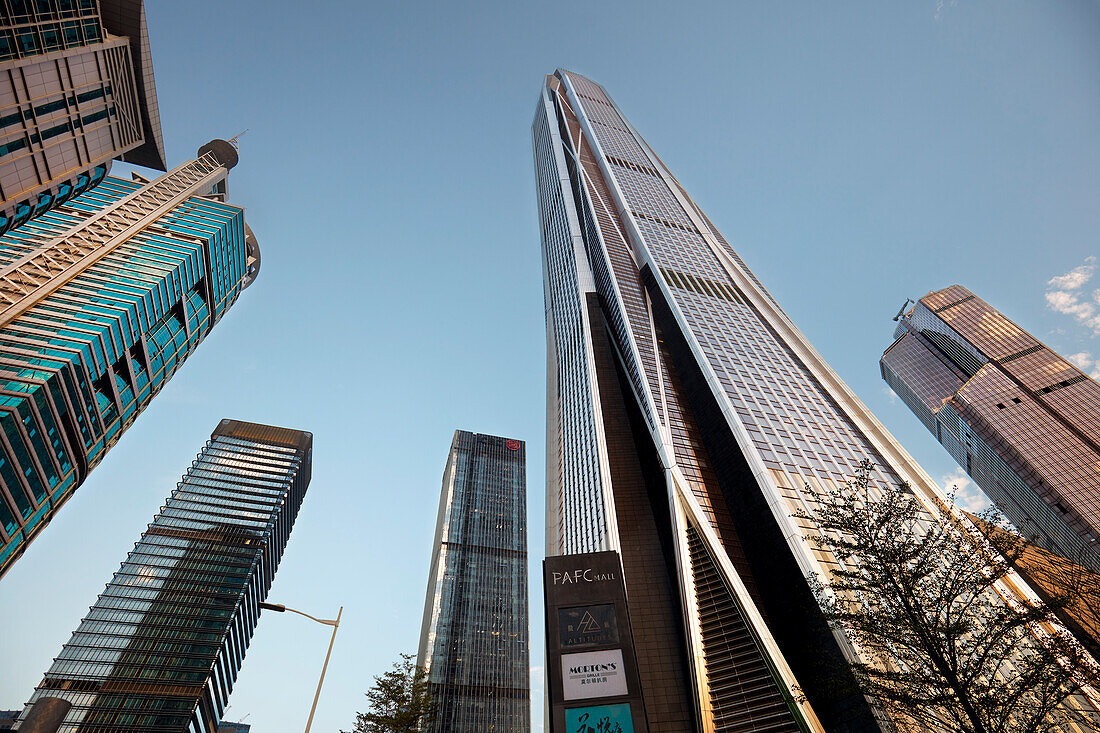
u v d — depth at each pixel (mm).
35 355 117312
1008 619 32031
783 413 103688
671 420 106000
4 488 104750
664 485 93750
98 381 131125
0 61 61156
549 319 193375
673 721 69000
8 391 108312
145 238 159000
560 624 44656
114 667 160500
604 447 110000
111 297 137625
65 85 69938
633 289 148125
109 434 135125
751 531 83125
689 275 151000
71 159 71375
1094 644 30828
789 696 59500
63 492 121562
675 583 86062
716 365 112875
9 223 65688
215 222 177375
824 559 69500
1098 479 197750
